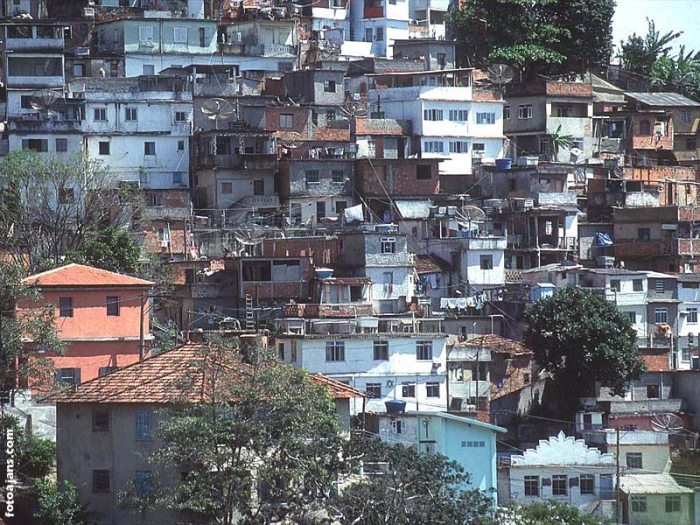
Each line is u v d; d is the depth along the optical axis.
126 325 174.38
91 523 140.00
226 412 133.62
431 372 194.38
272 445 132.00
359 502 126.81
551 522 148.25
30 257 199.12
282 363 141.88
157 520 137.00
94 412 141.88
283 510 129.25
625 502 175.38
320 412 135.12
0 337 151.50
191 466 137.12
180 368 144.50
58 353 159.12
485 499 129.88
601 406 198.62
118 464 141.25
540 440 186.00
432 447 167.75
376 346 192.88
